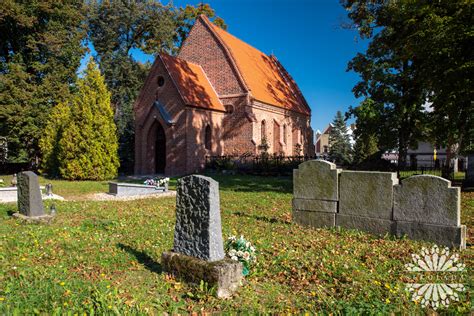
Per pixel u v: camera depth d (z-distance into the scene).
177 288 5.03
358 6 25.75
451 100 17.39
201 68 32.06
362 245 7.34
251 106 29.62
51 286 4.87
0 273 5.34
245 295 4.89
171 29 41.56
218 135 30.06
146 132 29.14
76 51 31.98
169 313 4.38
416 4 17.84
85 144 24.05
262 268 5.95
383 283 5.25
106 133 24.78
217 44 31.16
